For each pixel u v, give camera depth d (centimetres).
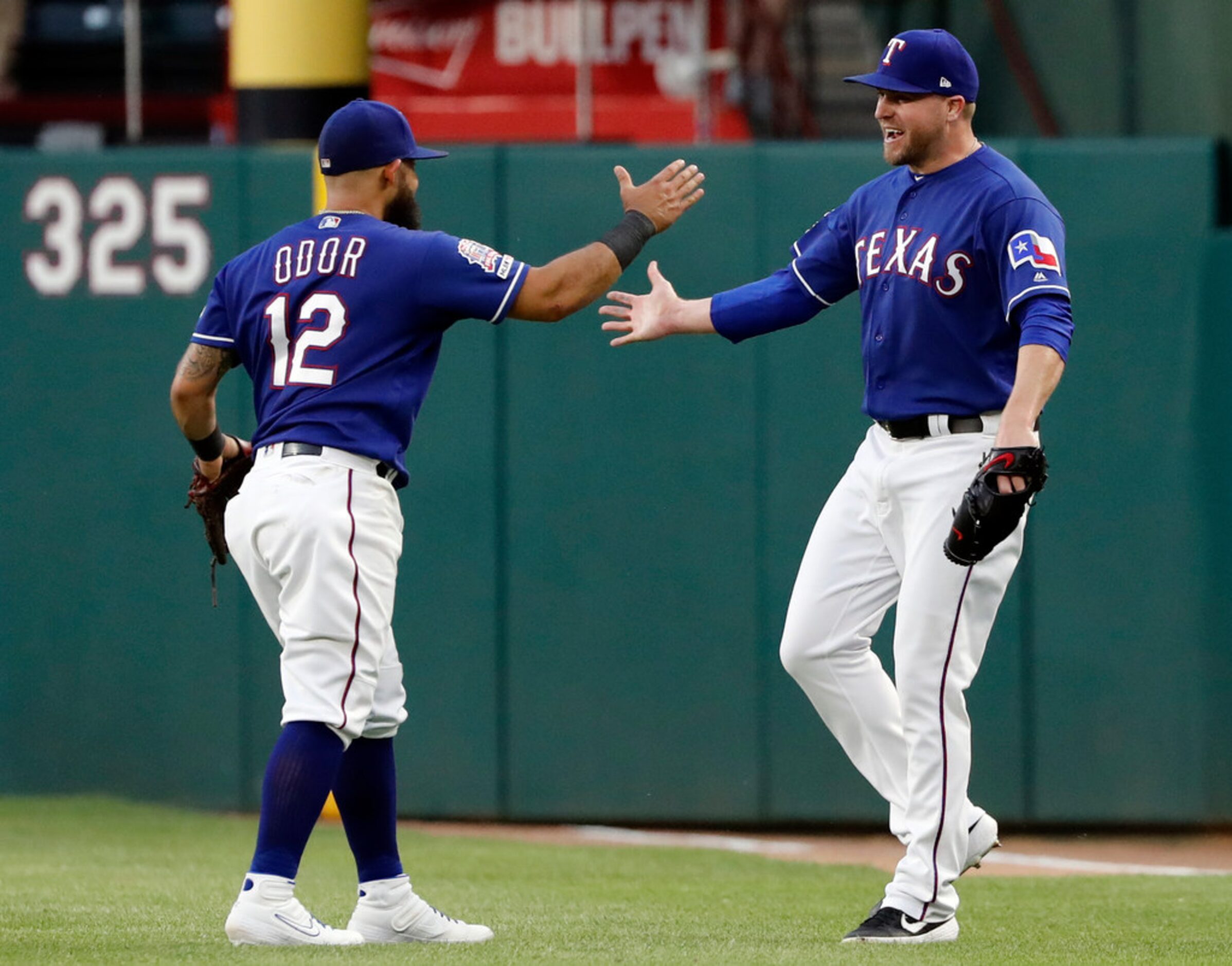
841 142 2592
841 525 1445
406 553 2638
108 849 2252
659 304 1550
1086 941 1373
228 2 4047
